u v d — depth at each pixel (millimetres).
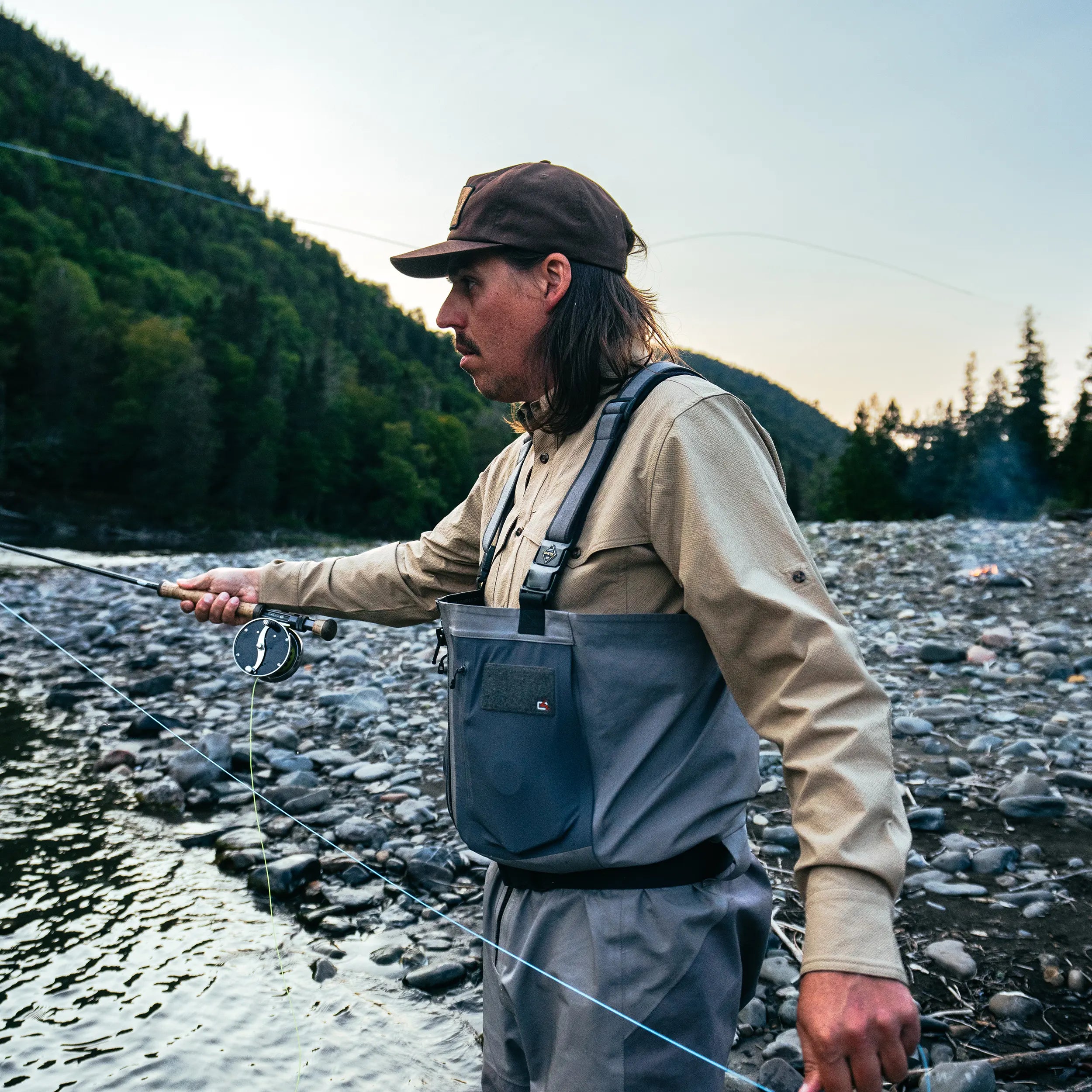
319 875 3594
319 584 2000
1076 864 3338
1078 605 7977
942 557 10727
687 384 1346
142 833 4109
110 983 2877
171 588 2051
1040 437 85125
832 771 1102
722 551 1216
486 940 1552
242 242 177625
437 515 106625
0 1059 2494
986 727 5043
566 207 1443
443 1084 2383
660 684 1322
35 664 7816
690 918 1308
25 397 78188
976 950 2809
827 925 1050
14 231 110500
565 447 1463
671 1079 1282
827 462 124750
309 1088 2369
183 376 77438
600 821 1313
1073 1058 2244
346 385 112875
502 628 1381
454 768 1466
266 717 5855
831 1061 1017
